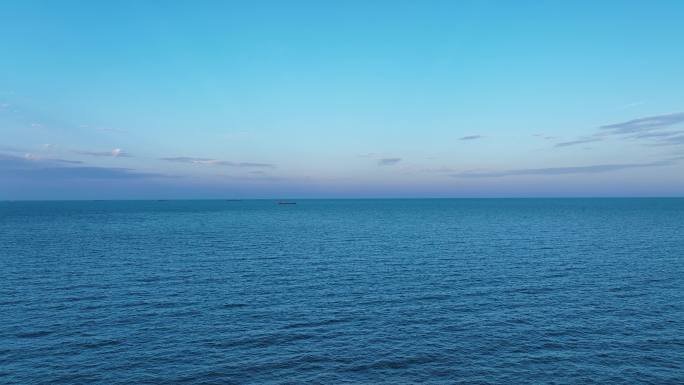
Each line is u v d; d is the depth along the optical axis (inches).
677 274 1780.3
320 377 867.4
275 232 3681.1
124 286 1593.3
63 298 1417.3
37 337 1063.0
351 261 2148.1
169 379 855.7
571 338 1067.9
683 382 845.2
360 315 1253.1
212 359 948.0
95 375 869.2
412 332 1114.7
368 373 886.4
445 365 922.1
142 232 3681.1
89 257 2258.9
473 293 1489.9
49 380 846.5
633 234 3287.4
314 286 1604.3
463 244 2775.6
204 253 2420.0
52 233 3555.6
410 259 2199.8
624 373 882.8
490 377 868.6
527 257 2235.5
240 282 1669.5
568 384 839.7
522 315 1245.7
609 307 1316.4
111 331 1110.4
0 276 1752.0
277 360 944.9
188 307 1325.0
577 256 2256.4
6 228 4040.4
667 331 1112.2
